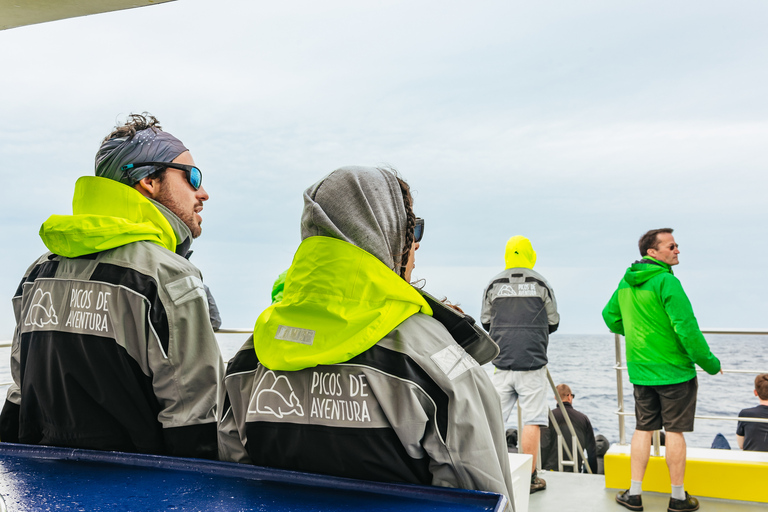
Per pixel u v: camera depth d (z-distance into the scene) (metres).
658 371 3.79
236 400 1.24
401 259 1.23
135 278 1.33
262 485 1.04
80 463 1.19
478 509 0.91
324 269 1.10
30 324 1.41
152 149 1.52
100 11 2.14
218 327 3.12
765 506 3.87
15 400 1.50
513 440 5.24
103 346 1.31
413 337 1.09
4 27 2.28
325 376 1.09
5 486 1.03
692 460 4.05
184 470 1.14
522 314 4.39
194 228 1.63
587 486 4.40
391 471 1.07
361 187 1.14
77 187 1.54
